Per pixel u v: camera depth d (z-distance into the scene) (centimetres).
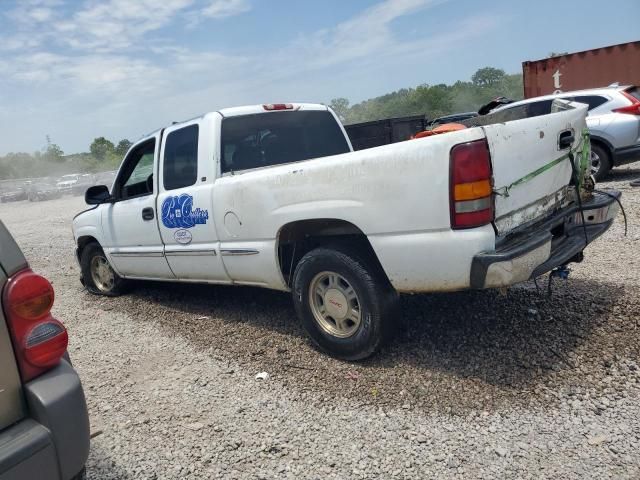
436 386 318
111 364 414
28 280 211
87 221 602
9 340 205
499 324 388
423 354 360
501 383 312
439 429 277
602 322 369
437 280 310
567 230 369
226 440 290
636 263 490
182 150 463
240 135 453
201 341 439
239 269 424
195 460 276
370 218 325
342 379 342
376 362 358
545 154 335
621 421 267
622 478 230
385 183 315
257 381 354
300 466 262
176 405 335
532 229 331
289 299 520
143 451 288
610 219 393
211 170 431
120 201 549
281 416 308
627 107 873
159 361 408
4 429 203
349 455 266
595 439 255
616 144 883
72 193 3228
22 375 209
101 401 352
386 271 328
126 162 541
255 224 394
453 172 290
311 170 350
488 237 291
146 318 521
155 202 491
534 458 248
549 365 324
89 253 631
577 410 279
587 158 395
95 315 555
